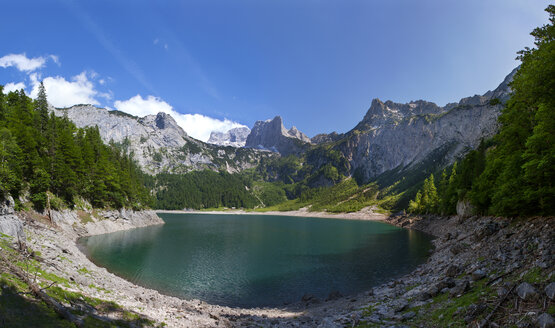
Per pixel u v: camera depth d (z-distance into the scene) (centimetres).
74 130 10538
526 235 2434
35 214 5653
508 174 3180
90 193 8688
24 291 1309
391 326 1633
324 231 10950
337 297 3238
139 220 11056
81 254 4831
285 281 4009
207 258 5488
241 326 1994
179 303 2720
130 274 4138
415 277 3328
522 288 1303
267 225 13850
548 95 2056
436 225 9575
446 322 1456
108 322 1402
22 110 7431
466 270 2359
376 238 8581
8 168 4922
